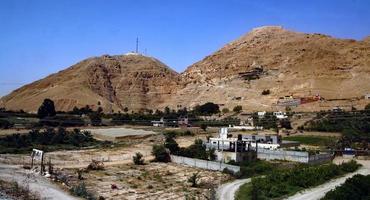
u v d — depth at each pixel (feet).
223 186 286.87
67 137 459.73
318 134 506.07
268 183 281.74
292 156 373.20
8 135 442.50
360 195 258.57
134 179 295.07
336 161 393.91
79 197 228.84
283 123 559.79
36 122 579.89
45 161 337.52
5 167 294.05
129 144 460.14
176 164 362.53
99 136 508.12
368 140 457.68
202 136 515.91
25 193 223.92
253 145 404.77
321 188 286.25
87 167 323.78
